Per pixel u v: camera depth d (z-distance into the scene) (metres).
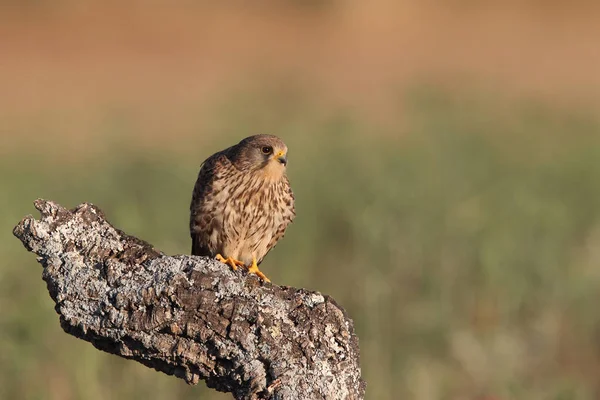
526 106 22.97
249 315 5.84
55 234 6.03
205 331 5.82
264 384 5.84
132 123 23.95
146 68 31.81
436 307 11.87
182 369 5.93
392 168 15.62
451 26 39.16
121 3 37.91
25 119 24.92
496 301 12.27
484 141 17.89
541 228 13.40
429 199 14.23
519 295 12.30
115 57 33.06
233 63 32.72
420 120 19.95
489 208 14.30
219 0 39.91
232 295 5.88
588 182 15.78
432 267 12.71
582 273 12.66
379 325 11.45
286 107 21.89
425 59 33.91
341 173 15.66
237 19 38.50
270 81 25.56
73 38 34.78
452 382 11.03
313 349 5.87
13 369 9.98
